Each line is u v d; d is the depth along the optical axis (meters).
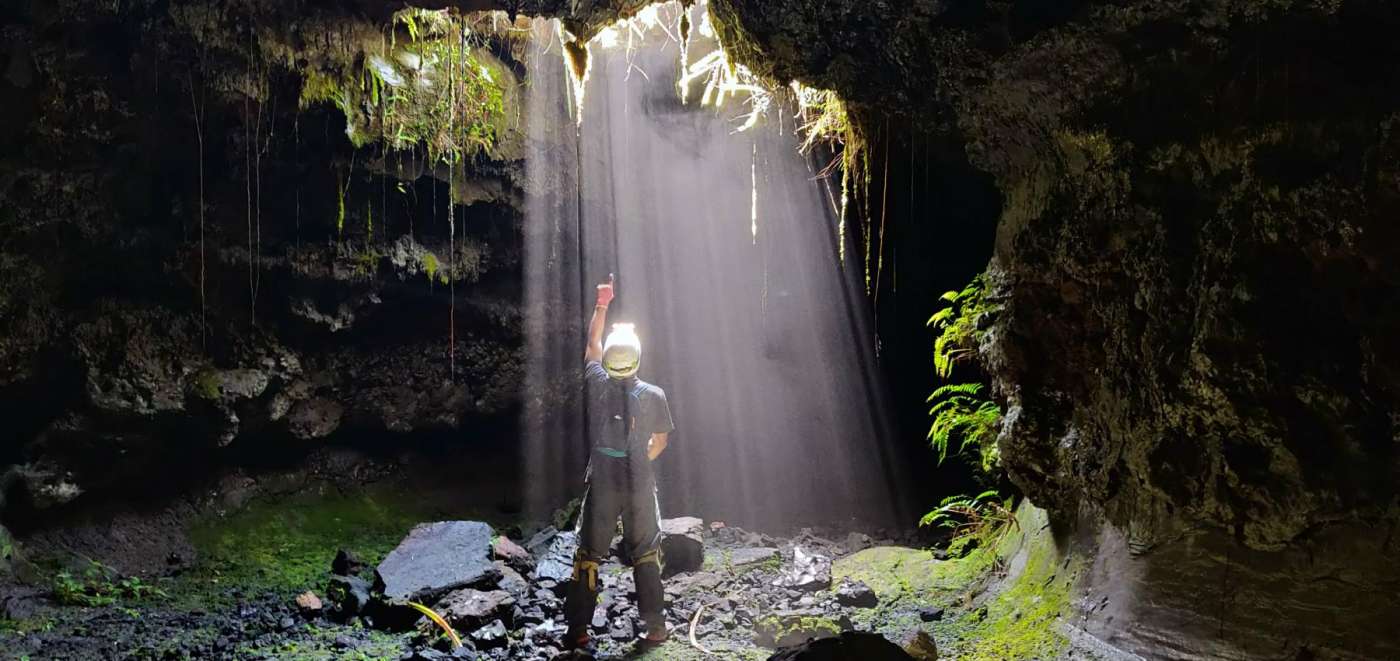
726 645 4.61
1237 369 3.19
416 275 7.11
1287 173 3.07
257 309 6.60
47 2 5.00
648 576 4.62
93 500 6.12
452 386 7.70
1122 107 3.67
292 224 6.45
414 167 6.53
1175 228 3.54
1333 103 2.97
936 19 3.76
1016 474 4.66
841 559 6.32
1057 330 4.24
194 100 5.61
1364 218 2.84
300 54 5.54
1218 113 3.33
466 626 4.77
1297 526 3.16
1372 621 2.99
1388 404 2.88
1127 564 3.94
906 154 7.48
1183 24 3.32
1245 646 3.32
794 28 4.13
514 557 5.80
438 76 6.34
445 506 7.50
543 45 6.80
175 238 6.07
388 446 7.65
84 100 5.39
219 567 6.07
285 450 7.13
